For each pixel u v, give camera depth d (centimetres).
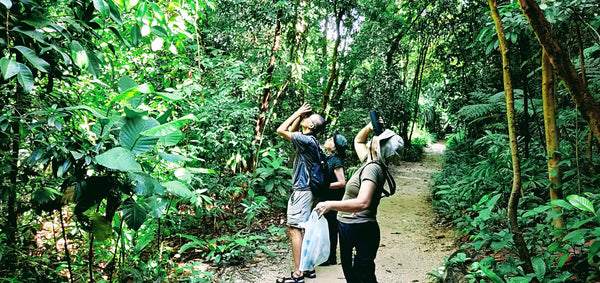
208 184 455
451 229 501
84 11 227
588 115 202
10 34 197
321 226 279
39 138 217
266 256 423
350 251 264
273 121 731
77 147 222
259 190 639
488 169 496
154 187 227
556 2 245
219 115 482
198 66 493
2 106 221
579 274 238
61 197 217
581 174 377
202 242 397
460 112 623
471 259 331
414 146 1460
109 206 227
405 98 1165
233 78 496
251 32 623
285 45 654
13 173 237
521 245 238
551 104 276
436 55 1026
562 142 430
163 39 362
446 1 933
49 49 199
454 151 1042
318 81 894
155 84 460
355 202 246
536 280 229
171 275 355
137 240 363
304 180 362
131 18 309
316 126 377
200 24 577
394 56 1186
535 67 491
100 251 327
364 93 1085
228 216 524
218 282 358
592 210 196
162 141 241
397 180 909
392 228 527
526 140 457
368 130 292
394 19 992
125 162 198
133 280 299
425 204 663
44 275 257
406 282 353
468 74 916
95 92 337
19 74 181
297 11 591
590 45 437
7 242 252
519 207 412
